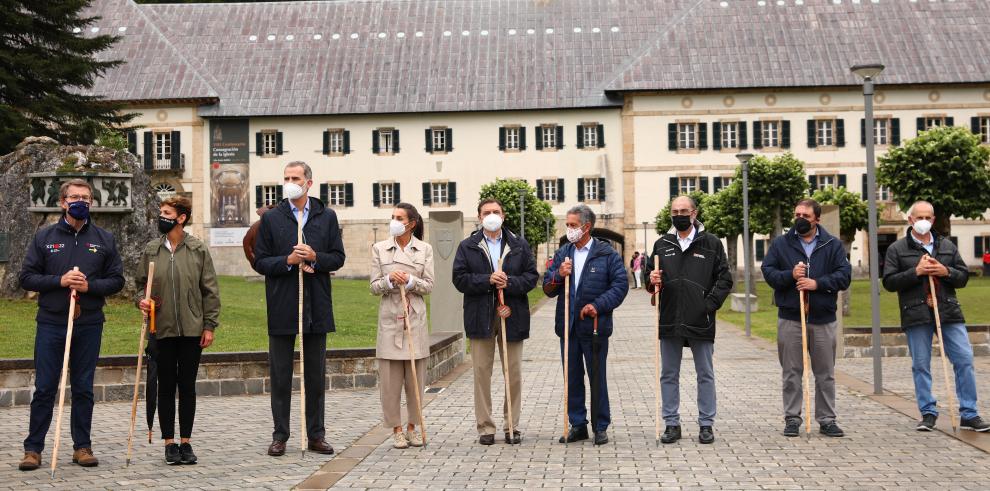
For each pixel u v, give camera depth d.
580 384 10.06
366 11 72.81
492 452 9.48
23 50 38.44
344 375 14.94
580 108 65.62
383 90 67.44
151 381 9.11
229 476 8.38
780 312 10.29
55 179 21.94
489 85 67.31
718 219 51.56
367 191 67.00
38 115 38.25
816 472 8.28
